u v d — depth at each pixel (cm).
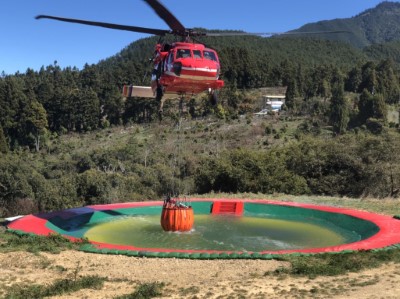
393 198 2255
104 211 1708
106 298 726
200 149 6919
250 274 841
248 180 2583
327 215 1659
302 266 860
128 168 5191
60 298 730
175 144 7419
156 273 867
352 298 671
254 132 7856
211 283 792
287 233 1390
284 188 2555
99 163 5934
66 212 1633
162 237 1302
